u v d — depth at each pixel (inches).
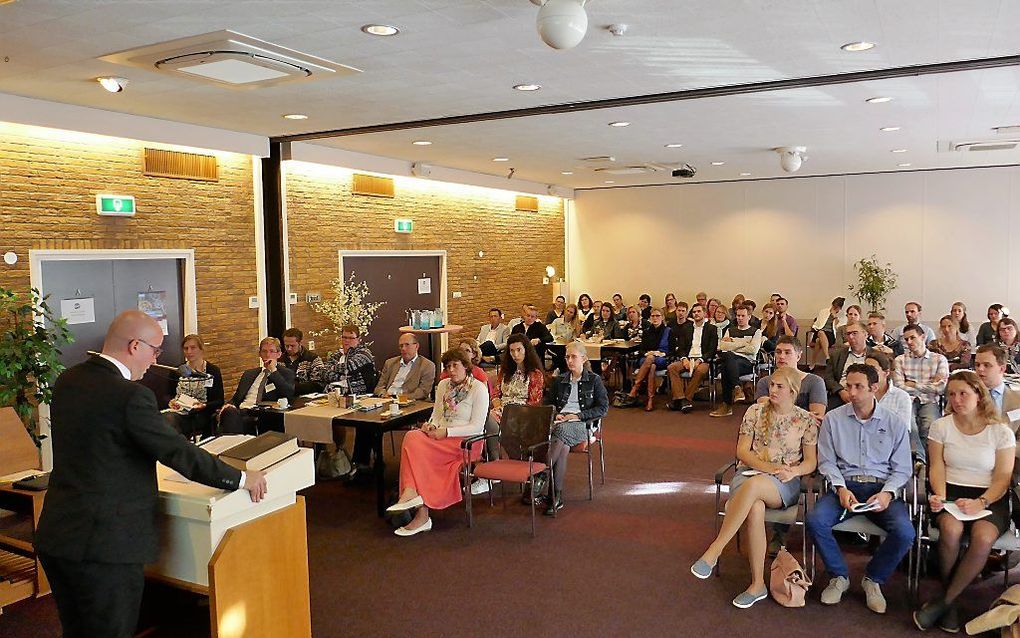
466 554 200.4
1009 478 160.6
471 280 501.0
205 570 122.7
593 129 321.7
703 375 388.5
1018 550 162.1
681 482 262.7
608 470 279.1
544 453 230.1
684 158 424.2
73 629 119.1
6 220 246.8
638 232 589.0
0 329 241.3
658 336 412.2
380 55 196.4
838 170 497.0
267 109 266.5
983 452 164.6
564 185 577.3
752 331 394.3
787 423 181.8
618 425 357.1
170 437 116.2
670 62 207.6
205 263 317.1
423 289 459.2
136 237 288.0
